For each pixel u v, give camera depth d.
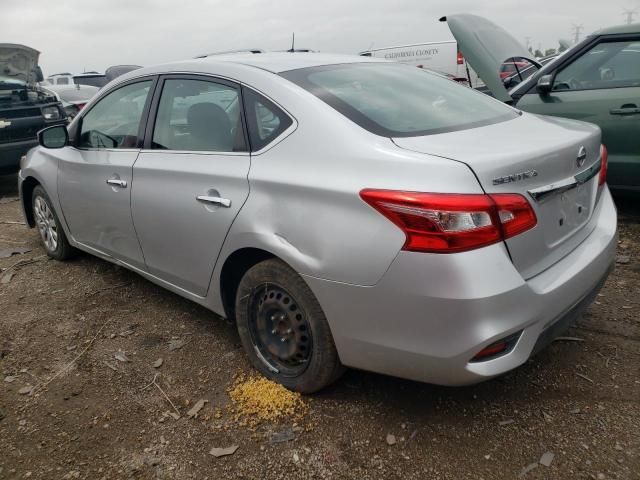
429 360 2.18
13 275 4.51
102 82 15.00
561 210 2.45
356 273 2.26
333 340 2.49
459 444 2.38
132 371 3.07
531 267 2.26
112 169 3.56
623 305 3.47
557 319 2.34
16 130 7.31
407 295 2.15
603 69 4.90
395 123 2.52
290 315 2.63
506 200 2.12
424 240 2.08
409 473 2.24
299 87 2.71
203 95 3.09
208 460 2.38
